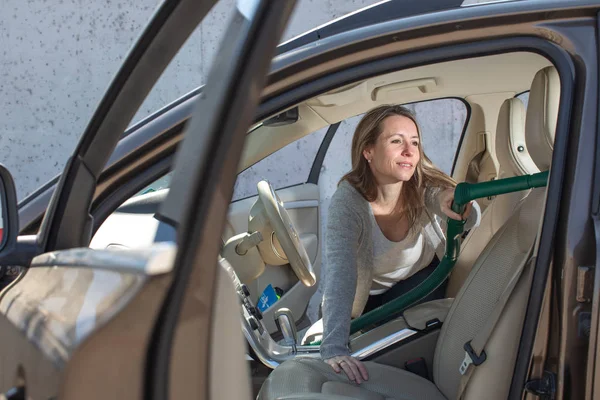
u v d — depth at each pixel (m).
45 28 4.82
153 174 1.29
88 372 0.53
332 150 4.54
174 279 0.57
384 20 1.27
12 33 4.80
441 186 1.92
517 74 1.68
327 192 4.55
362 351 1.76
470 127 2.40
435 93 1.87
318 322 2.28
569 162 1.19
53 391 0.57
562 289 1.18
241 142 0.60
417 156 1.82
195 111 0.65
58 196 1.01
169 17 0.90
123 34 4.86
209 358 0.60
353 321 1.92
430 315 1.79
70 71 4.86
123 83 0.97
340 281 1.72
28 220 1.26
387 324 1.84
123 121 0.99
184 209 0.58
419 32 1.25
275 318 2.22
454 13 1.23
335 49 1.26
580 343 1.17
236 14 0.65
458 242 1.80
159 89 4.88
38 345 0.65
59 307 0.69
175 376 0.57
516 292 1.31
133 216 1.95
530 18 1.21
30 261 1.01
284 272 3.08
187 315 0.58
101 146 1.01
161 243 0.63
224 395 0.65
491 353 1.33
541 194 1.41
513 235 1.50
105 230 1.87
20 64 4.82
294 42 1.29
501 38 1.24
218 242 0.59
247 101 0.59
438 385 1.65
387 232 1.91
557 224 1.20
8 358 0.75
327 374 1.60
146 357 0.56
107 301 0.59
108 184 1.27
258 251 2.47
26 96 4.84
